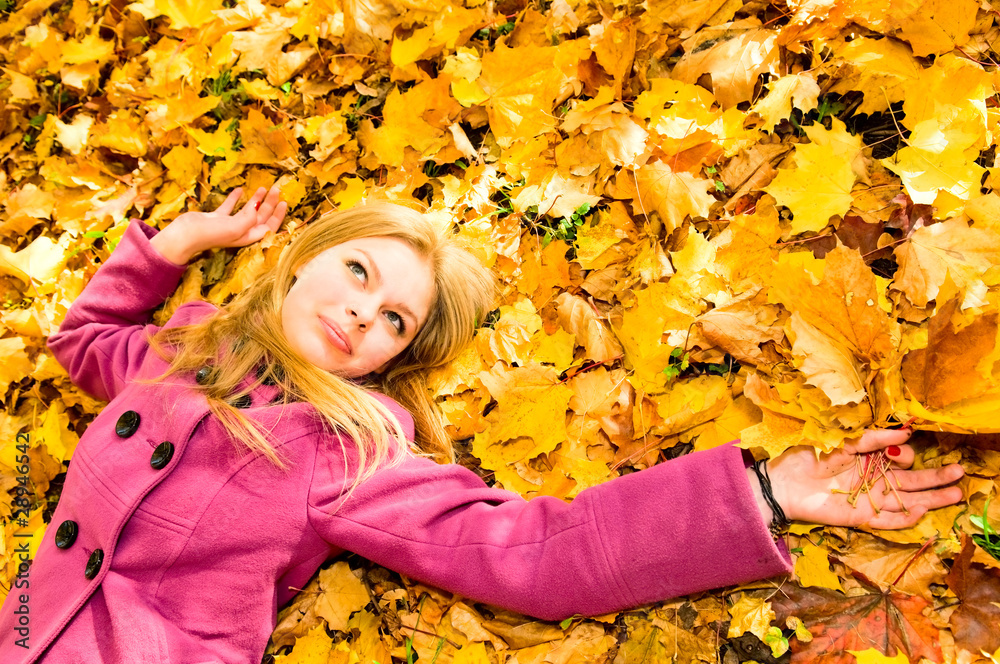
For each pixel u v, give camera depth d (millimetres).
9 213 1860
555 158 1647
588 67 1658
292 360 1448
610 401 1488
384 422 1437
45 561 1356
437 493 1351
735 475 1189
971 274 1314
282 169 1822
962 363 1164
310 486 1340
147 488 1295
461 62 1724
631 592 1199
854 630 1254
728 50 1580
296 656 1378
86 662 1219
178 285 1775
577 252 1580
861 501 1255
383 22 1812
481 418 1576
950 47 1446
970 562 1215
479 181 1685
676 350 1467
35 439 1679
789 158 1555
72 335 1625
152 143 1883
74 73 1968
